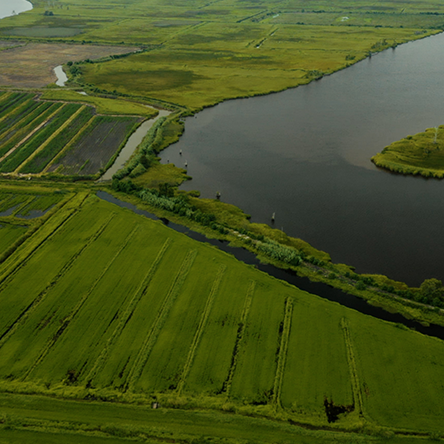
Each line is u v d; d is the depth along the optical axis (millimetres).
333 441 53469
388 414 56844
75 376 63000
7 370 63938
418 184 117938
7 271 84188
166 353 66250
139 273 83438
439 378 61438
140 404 58906
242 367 63938
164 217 104625
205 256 87938
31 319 73188
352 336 68562
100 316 73500
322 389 60375
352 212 105500
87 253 89562
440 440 53406
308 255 89500
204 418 56781
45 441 54250
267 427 55500
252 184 119625
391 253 90562
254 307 74875
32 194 114250
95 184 120000
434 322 71938
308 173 125000
